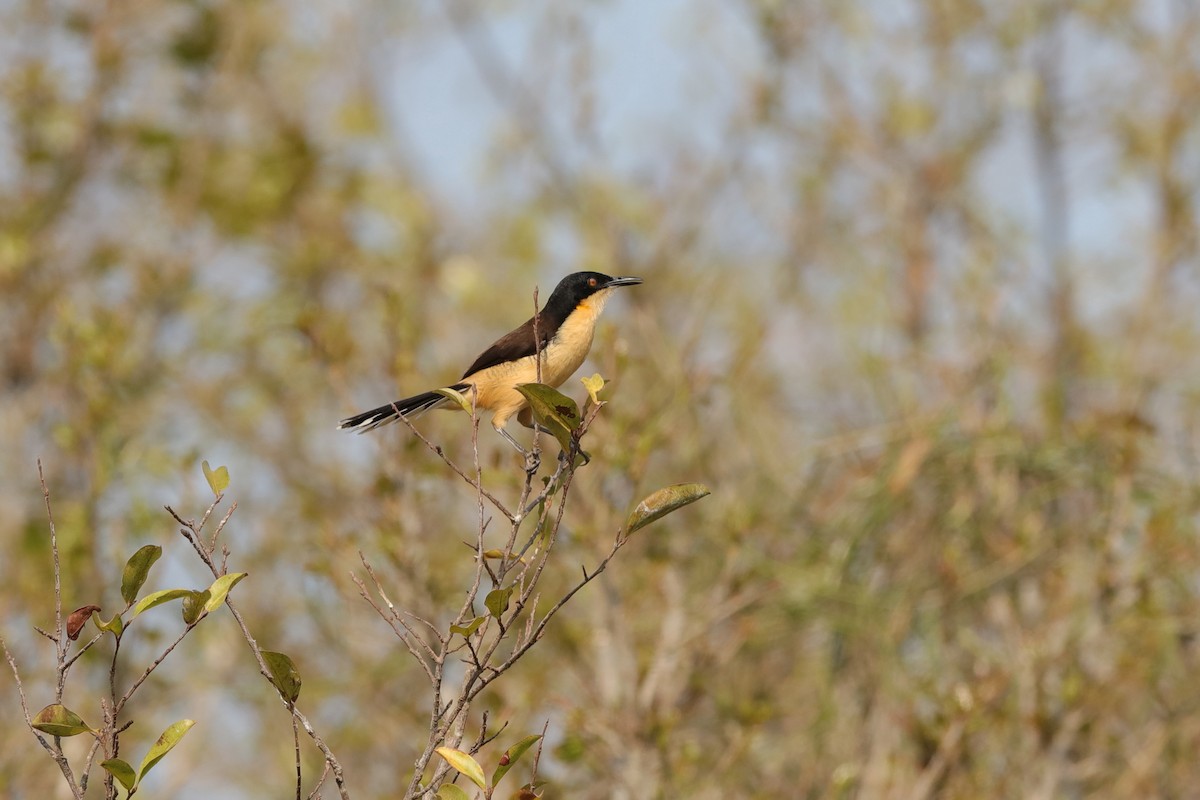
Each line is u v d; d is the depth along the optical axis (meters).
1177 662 13.86
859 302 18.59
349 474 15.35
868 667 13.91
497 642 6.41
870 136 20.69
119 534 13.11
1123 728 14.17
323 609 13.79
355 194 21.22
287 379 17.92
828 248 19.95
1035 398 16.94
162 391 18.11
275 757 14.19
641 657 12.48
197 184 20.38
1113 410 15.92
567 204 20.12
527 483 6.82
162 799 13.32
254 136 21.86
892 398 16.17
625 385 13.13
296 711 6.27
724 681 13.91
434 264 20.08
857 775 12.74
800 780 13.23
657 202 17.80
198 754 13.95
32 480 15.38
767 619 14.00
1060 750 12.86
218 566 13.91
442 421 13.27
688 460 13.95
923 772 12.02
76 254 19.39
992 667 13.31
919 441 14.80
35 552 14.84
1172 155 20.47
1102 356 18.14
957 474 15.08
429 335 17.78
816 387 18.06
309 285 20.08
